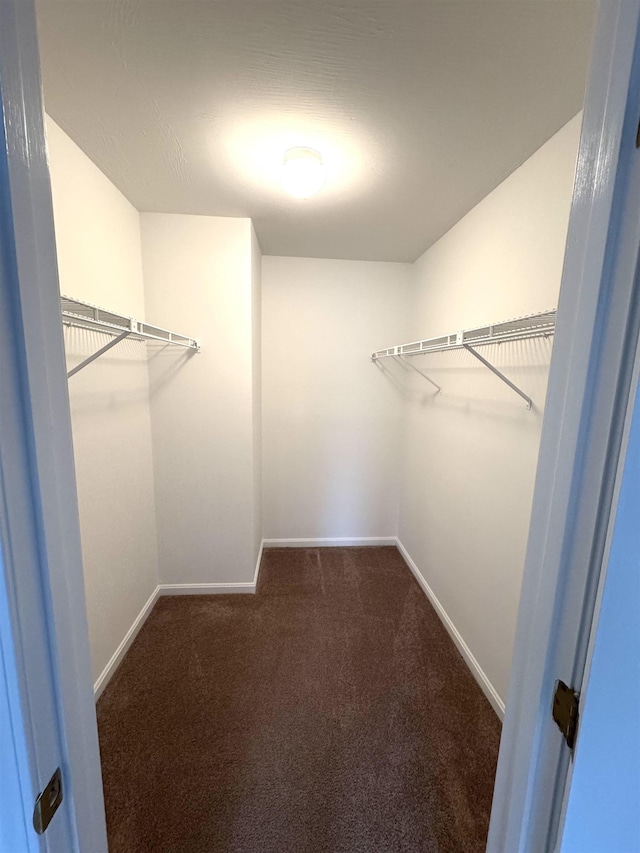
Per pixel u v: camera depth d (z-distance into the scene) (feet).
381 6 2.82
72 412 4.70
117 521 5.91
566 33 2.97
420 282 8.73
